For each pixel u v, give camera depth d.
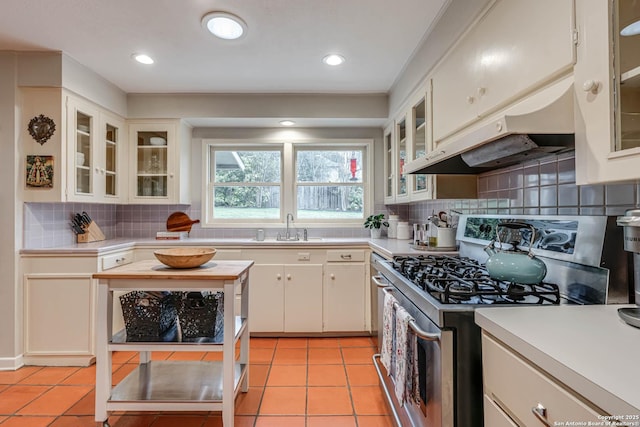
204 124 3.37
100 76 2.73
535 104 1.09
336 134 3.53
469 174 2.11
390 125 3.12
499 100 1.32
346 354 2.59
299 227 3.51
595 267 1.12
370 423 1.74
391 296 1.54
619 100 0.84
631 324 0.87
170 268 1.71
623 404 0.52
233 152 3.62
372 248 2.84
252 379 2.20
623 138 0.84
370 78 2.80
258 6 1.83
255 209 3.63
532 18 1.13
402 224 3.10
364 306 2.95
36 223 2.47
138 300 1.67
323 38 2.16
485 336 0.97
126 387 1.73
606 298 1.08
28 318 2.39
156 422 1.76
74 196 2.49
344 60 2.47
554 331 0.83
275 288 2.92
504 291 1.22
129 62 2.50
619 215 1.12
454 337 1.05
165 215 3.44
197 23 1.99
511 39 1.24
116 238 3.32
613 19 0.84
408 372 1.25
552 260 1.31
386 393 1.76
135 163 3.14
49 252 2.39
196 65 2.55
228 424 1.56
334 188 3.64
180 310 1.67
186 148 3.33
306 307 2.93
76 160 2.52
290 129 3.51
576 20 0.95
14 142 2.32
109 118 2.90
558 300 1.16
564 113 0.98
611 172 0.84
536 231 1.42
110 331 1.61
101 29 2.06
